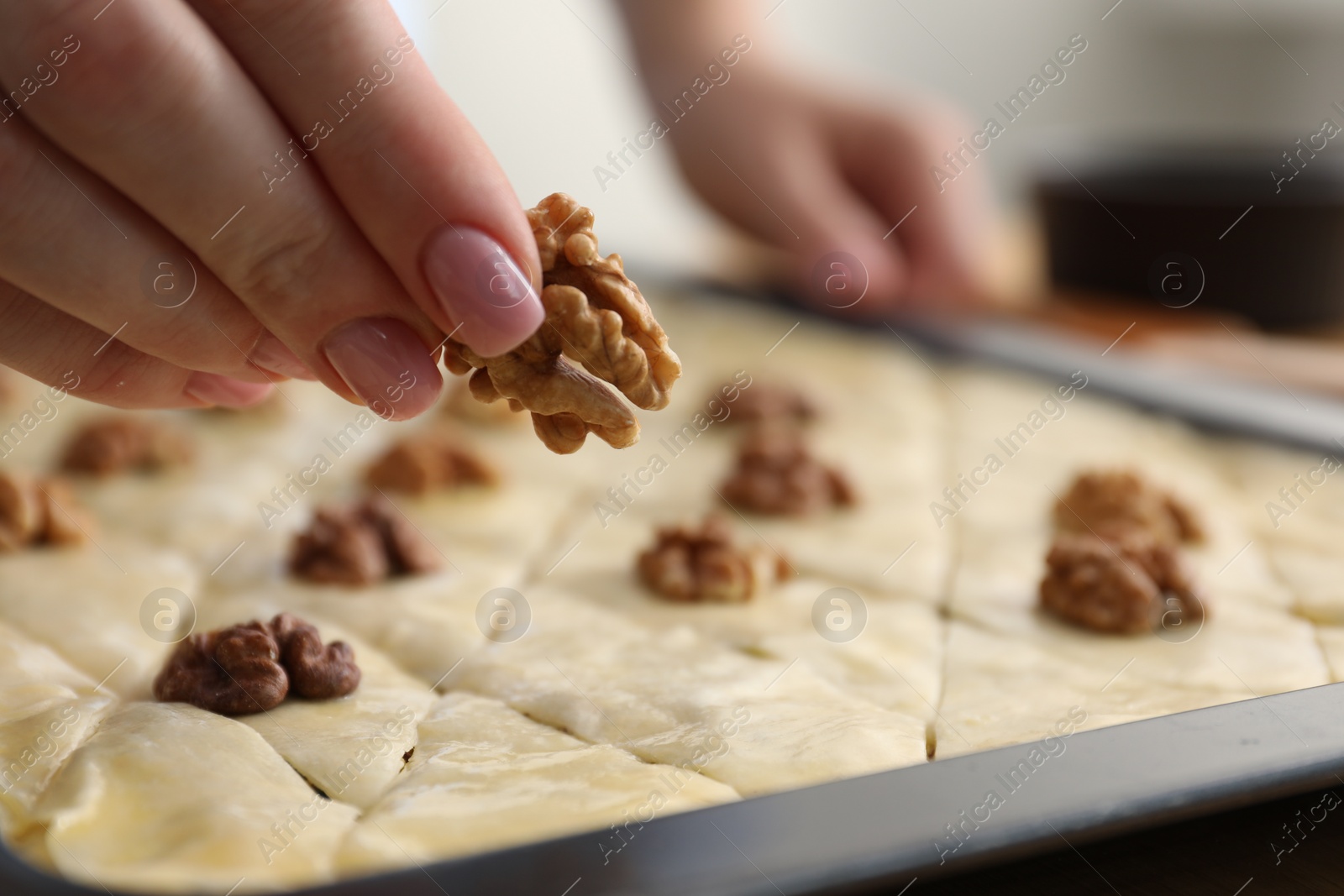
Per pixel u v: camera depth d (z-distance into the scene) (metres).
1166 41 1.02
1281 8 0.96
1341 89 0.96
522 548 0.44
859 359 0.56
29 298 0.34
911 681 0.37
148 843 0.32
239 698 0.36
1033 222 0.67
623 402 0.33
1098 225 0.59
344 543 0.41
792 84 0.64
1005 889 0.33
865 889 0.31
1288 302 0.57
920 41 1.02
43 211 0.32
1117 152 0.65
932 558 0.43
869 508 0.46
